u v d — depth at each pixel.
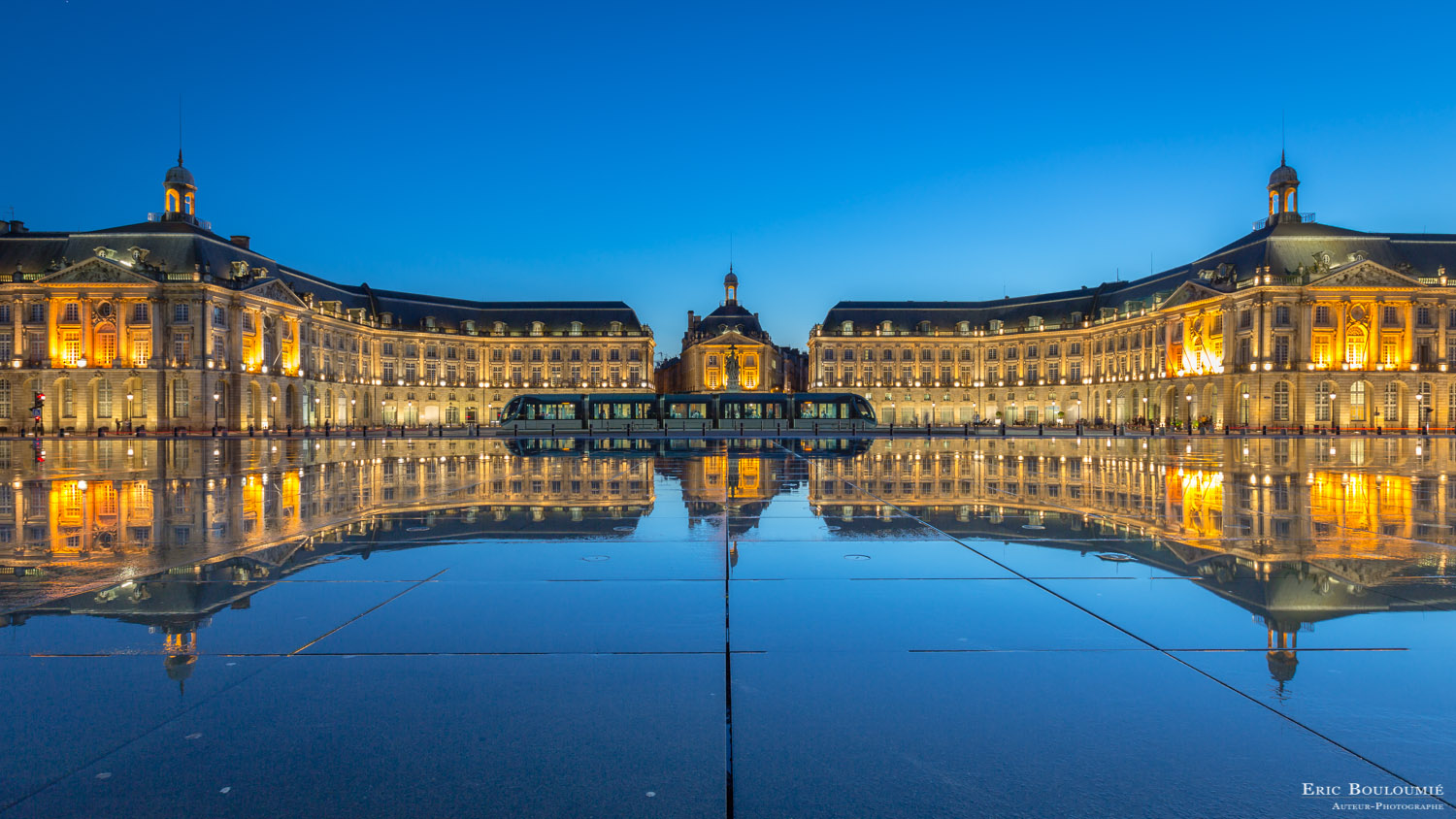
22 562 8.17
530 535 9.94
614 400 78.44
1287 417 77.38
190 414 72.94
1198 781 3.60
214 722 4.18
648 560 8.34
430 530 10.34
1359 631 5.72
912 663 5.11
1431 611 6.22
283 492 15.28
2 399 73.94
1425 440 54.69
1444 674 4.84
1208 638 5.59
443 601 6.63
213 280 75.81
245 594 6.83
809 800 3.45
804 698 4.55
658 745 3.96
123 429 71.75
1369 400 78.12
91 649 5.31
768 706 4.43
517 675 4.89
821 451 32.47
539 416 77.69
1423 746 3.90
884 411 124.44
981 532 10.20
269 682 4.75
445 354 116.62
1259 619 6.05
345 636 5.65
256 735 4.04
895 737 4.05
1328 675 4.83
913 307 129.25
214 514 11.90
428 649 5.36
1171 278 98.62
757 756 3.86
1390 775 3.63
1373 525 10.80
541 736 4.06
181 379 73.62
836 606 6.45
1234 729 4.11
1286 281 78.12
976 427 83.25
